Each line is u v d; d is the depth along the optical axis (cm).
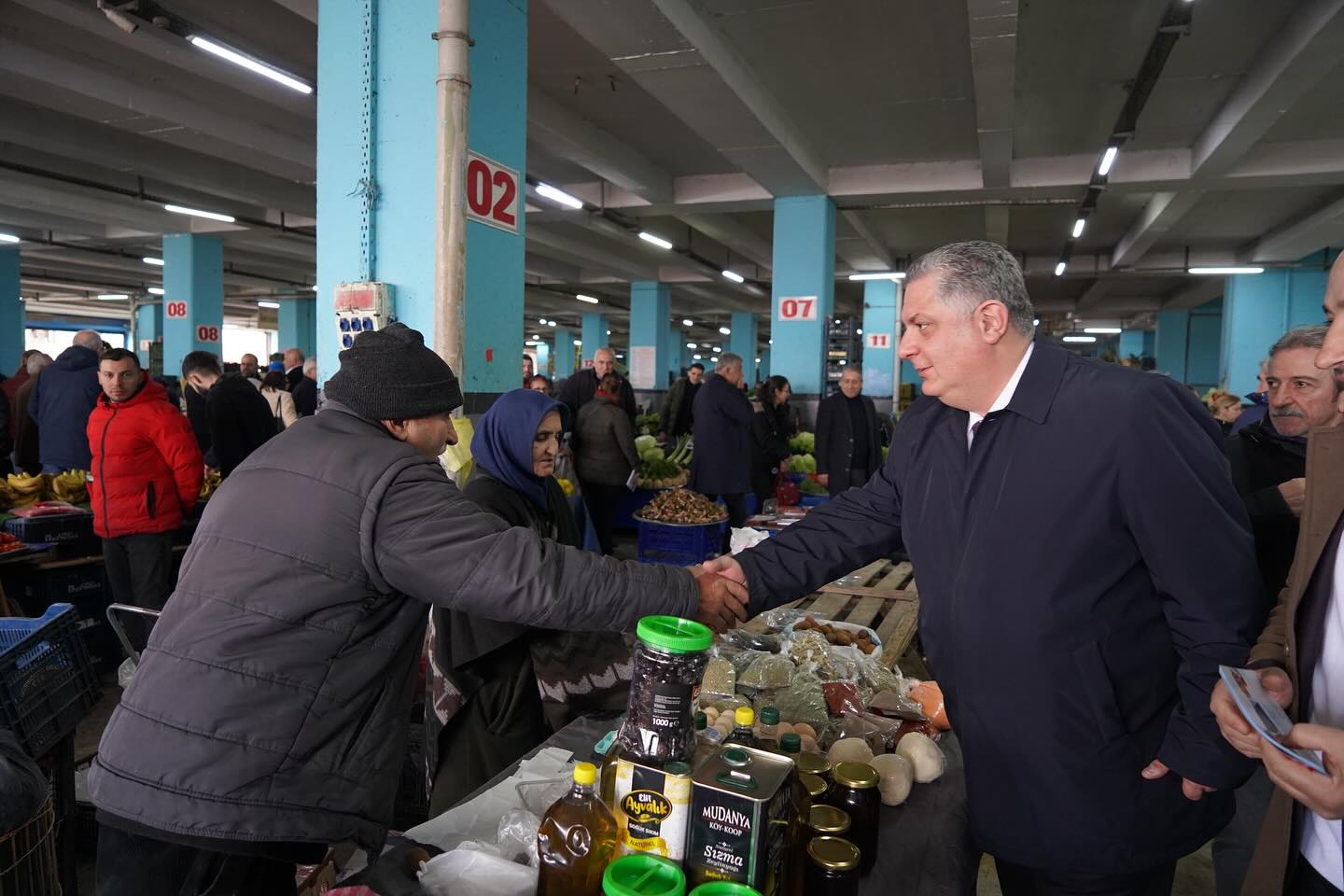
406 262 386
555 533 238
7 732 178
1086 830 137
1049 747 138
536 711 209
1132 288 2097
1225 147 820
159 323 2538
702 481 668
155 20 557
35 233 1538
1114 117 828
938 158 997
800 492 714
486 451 226
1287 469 242
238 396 566
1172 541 129
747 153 861
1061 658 136
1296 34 601
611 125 909
